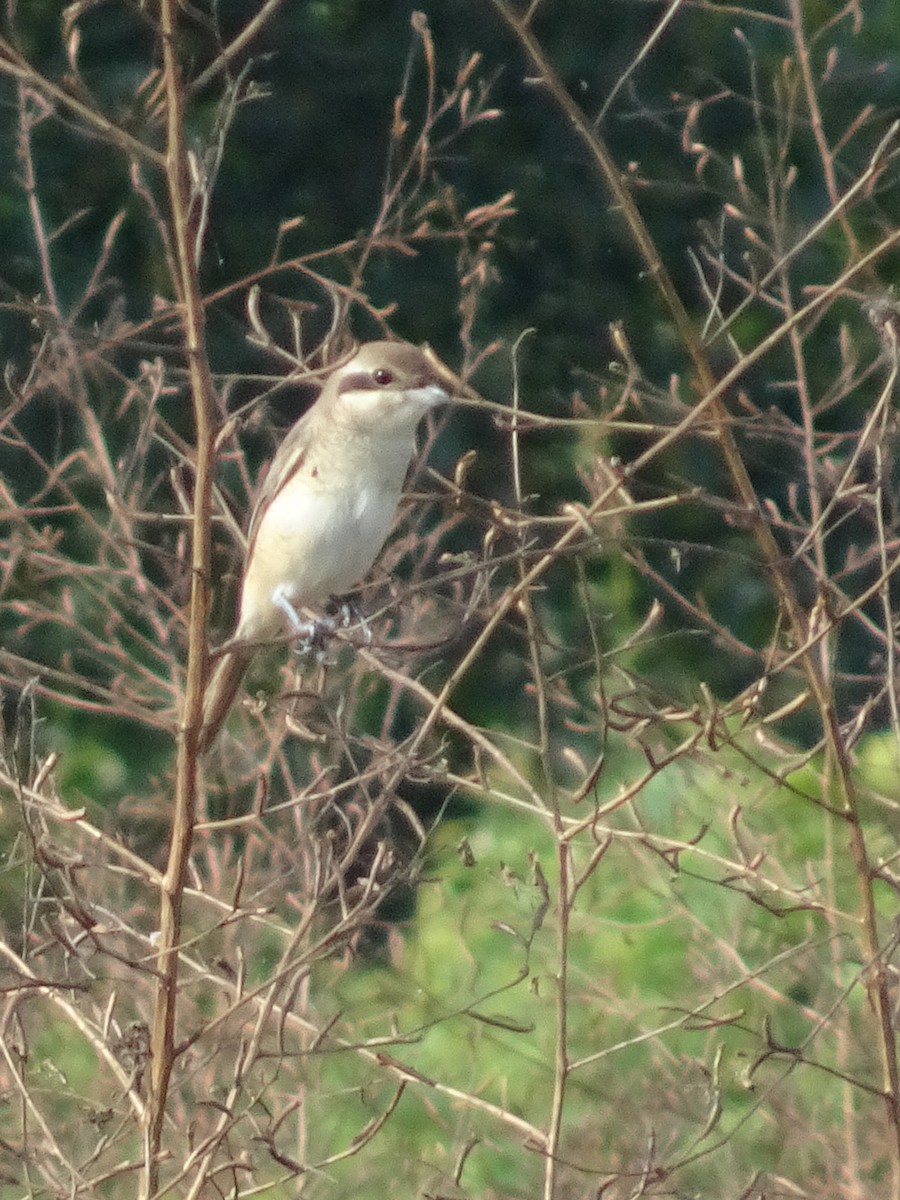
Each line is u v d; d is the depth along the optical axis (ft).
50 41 57.00
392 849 25.71
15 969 24.98
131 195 55.98
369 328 58.29
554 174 63.46
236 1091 23.97
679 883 34.88
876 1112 29.86
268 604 33.17
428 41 33.06
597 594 48.78
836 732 24.97
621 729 24.13
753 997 33.76
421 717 39.40
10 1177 24.80
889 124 56.80
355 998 35.78
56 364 34.19
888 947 24.88
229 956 30.73
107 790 51.60
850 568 28.53
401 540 36.27
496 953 37.32
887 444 25.71
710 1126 24.49
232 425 23.06
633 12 63.05
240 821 23.85
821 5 57.52
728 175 54.90
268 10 21.91
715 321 49.65
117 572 33.09
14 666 32.37
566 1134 30.89
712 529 56.44
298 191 62.34
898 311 23.59
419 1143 34.06
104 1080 30.07
